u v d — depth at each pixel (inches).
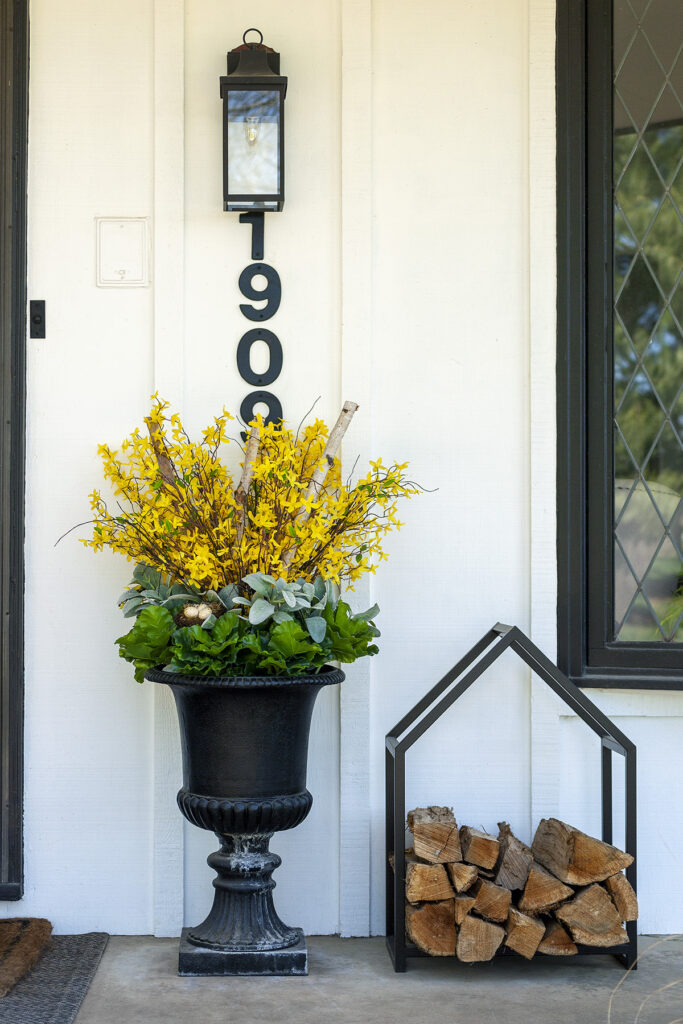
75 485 118.3
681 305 121.0
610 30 120.9
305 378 119.8
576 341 120.0
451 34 121.0
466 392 120.1
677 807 118.4
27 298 118.4
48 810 117.0
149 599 105.2
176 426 118.4
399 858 105.2
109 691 117.6
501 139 121.0
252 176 114.5
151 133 119.7
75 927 116.7
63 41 119.3
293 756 102.7
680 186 121.3
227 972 104.1
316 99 120.5
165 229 118.6
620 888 102.5
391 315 120.2
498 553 119.8
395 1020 94.1
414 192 120.6
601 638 119.7
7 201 118.1
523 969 107.6
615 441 121.2
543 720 117.8
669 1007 97.7
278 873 117.9
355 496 108.6
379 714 119.0
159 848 116.0
